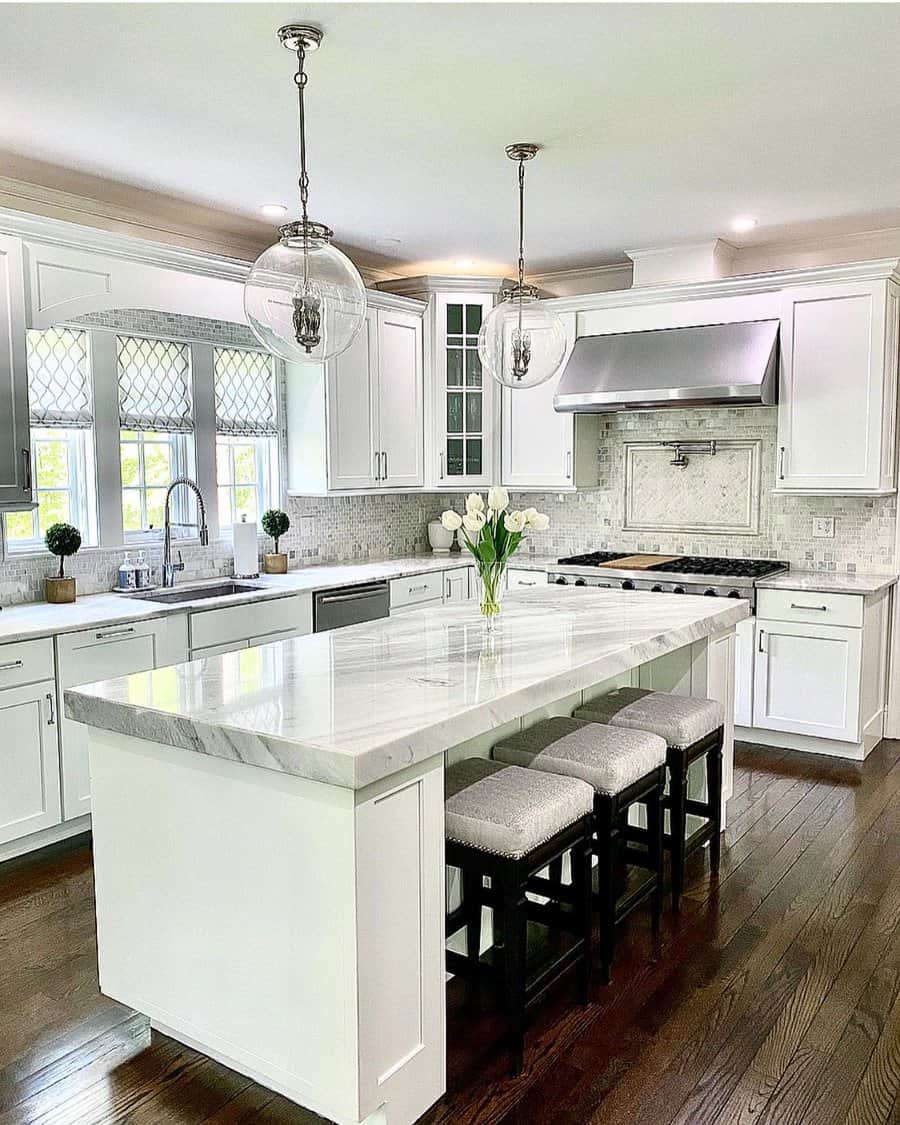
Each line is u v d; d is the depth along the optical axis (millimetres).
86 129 3213
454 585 5645
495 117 3104
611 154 3498
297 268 2436
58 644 3465
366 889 1890
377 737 1893
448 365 5645
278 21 2400
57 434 4203
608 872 2605
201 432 4789
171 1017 2268
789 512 5152
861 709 4477
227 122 3146
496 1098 2148
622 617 3346
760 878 3287
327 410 5039
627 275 5582
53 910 3055
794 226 4648
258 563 4969
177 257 4102
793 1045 2328
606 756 2662
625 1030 2398
